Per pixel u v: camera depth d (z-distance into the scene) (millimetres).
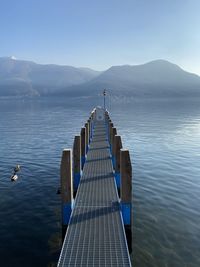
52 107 147625
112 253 10164
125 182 12781
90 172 17969
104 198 14258
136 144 36031
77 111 109625
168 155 29531
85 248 10430
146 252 12312
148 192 18938
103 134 31266
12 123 66188
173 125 57625
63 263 9719
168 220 15070
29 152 31609
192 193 18781
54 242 13148
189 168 24516
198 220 15094
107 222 12070
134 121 66750
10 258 12062
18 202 17484
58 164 26062
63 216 13047
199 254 12195
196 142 37125
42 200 17797
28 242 13172
